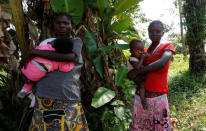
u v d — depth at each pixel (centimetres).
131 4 322
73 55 173
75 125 183
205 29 582
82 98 309
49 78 173
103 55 296
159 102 205
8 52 228
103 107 301
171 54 196
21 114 283
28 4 284
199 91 477
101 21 340
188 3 588
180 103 408
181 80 573
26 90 183
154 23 201
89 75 300
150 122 209
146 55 206
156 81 203
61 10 261
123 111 267
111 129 272
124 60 368
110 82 304
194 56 611
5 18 222
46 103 174
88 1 296
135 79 210
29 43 263
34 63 168
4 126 272
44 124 174
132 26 388
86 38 287
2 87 328
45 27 267
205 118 333
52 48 171
